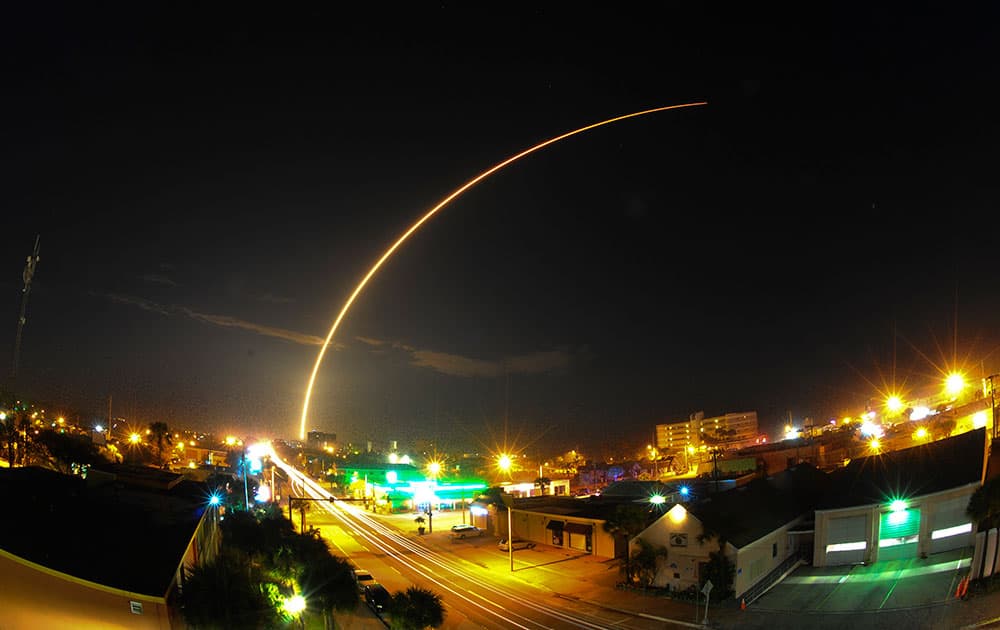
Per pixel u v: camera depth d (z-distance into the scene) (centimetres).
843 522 4531
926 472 4453
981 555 3416
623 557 5225
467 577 5372
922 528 4241
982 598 3206
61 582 2209
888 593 3656
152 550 2653
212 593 2442
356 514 10075
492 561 6022
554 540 6581
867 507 4434
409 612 3238
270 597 2731
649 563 4534
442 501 10831
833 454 8744
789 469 6103
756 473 9062
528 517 7025
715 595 4091
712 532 4222
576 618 4028
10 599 2161
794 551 4909
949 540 4162
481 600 4559
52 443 6025
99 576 2252
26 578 2189
